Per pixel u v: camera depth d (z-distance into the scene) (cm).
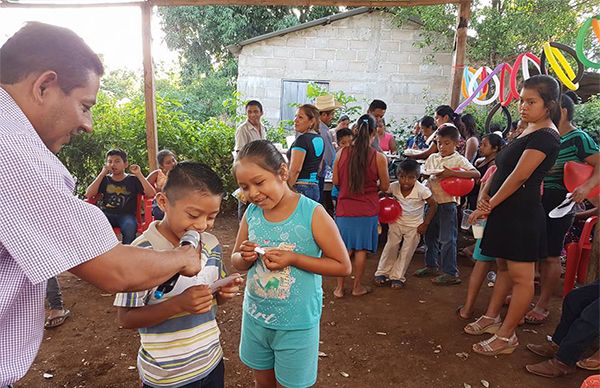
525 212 264
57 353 277
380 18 1027
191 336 148
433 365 273
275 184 160
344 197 364
